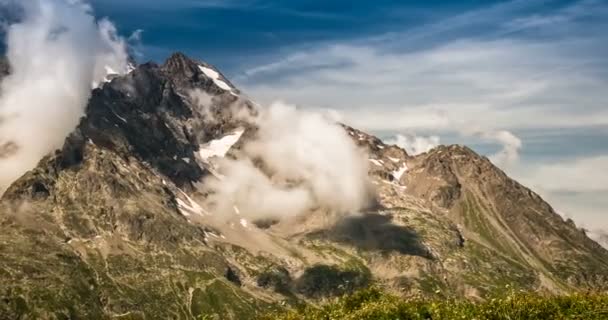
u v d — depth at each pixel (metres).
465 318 93.25
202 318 103.75
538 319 94.88
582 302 97.00
